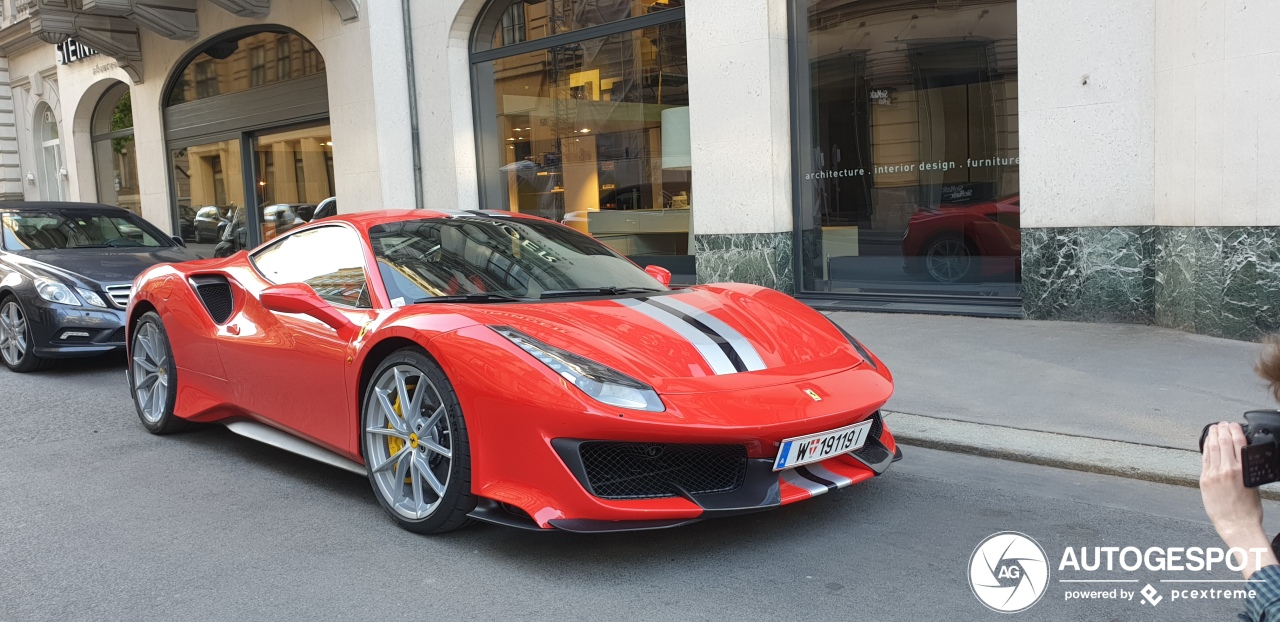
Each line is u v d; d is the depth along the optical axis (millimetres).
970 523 3332
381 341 3387
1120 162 6695
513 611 2674
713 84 8578
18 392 6266
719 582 2846
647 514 2814
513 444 2928
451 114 11078
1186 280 6379
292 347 3873
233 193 14555
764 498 2945
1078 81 6770
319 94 12672
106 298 6770
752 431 2842
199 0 13953
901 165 8070
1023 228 7156
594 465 2887
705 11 8547
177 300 4711
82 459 4496
